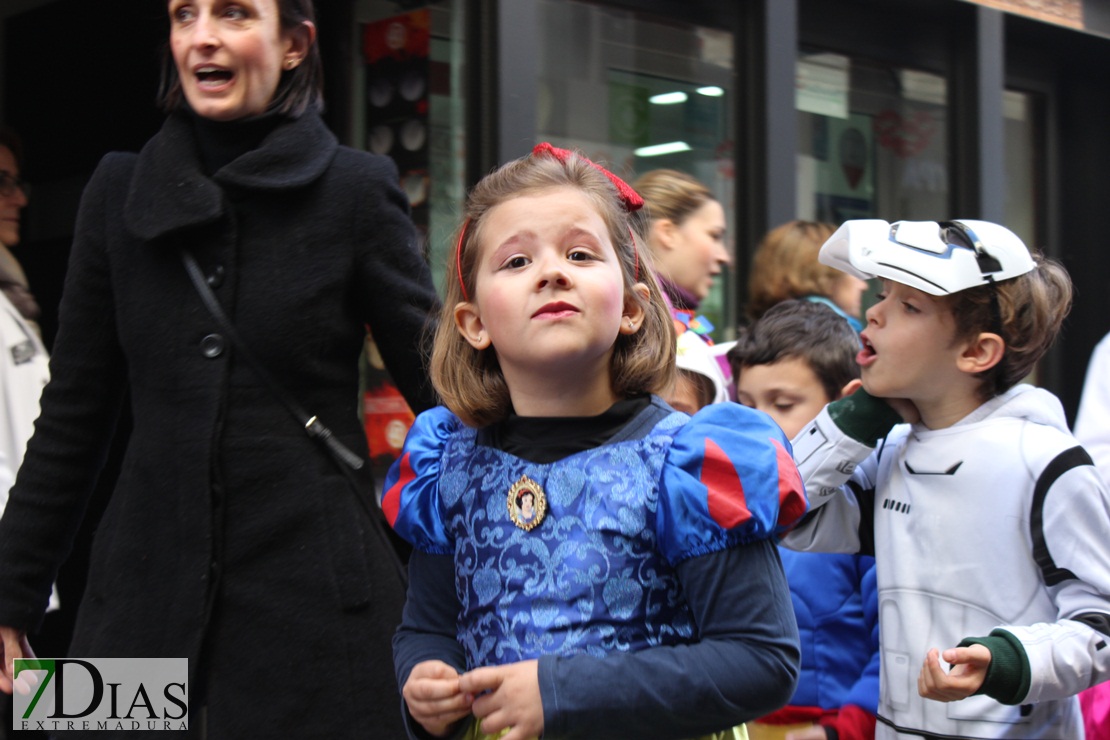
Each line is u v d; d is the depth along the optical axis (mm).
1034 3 5773
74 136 4926
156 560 2176
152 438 2205
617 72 4484
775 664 1482
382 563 2281
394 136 4191
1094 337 6293
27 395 3148
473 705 1487
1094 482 2018
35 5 5039
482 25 3953
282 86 2330
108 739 2186
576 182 1653
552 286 1540
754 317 3707
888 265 2092
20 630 2311
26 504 2301
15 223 3830
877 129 5387
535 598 1535
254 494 2180
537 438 1625
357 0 4258
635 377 1646
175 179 2227
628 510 1540
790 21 4812
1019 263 2080
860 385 2422
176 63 2318
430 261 4098
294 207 2238
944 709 2062
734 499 1506
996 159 5621
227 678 2164
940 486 2102
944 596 2064
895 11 5422
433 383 1781
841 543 2318
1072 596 1975
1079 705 2178
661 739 1467
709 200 3568
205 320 2195
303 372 2217
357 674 2201
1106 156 6316
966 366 2086
